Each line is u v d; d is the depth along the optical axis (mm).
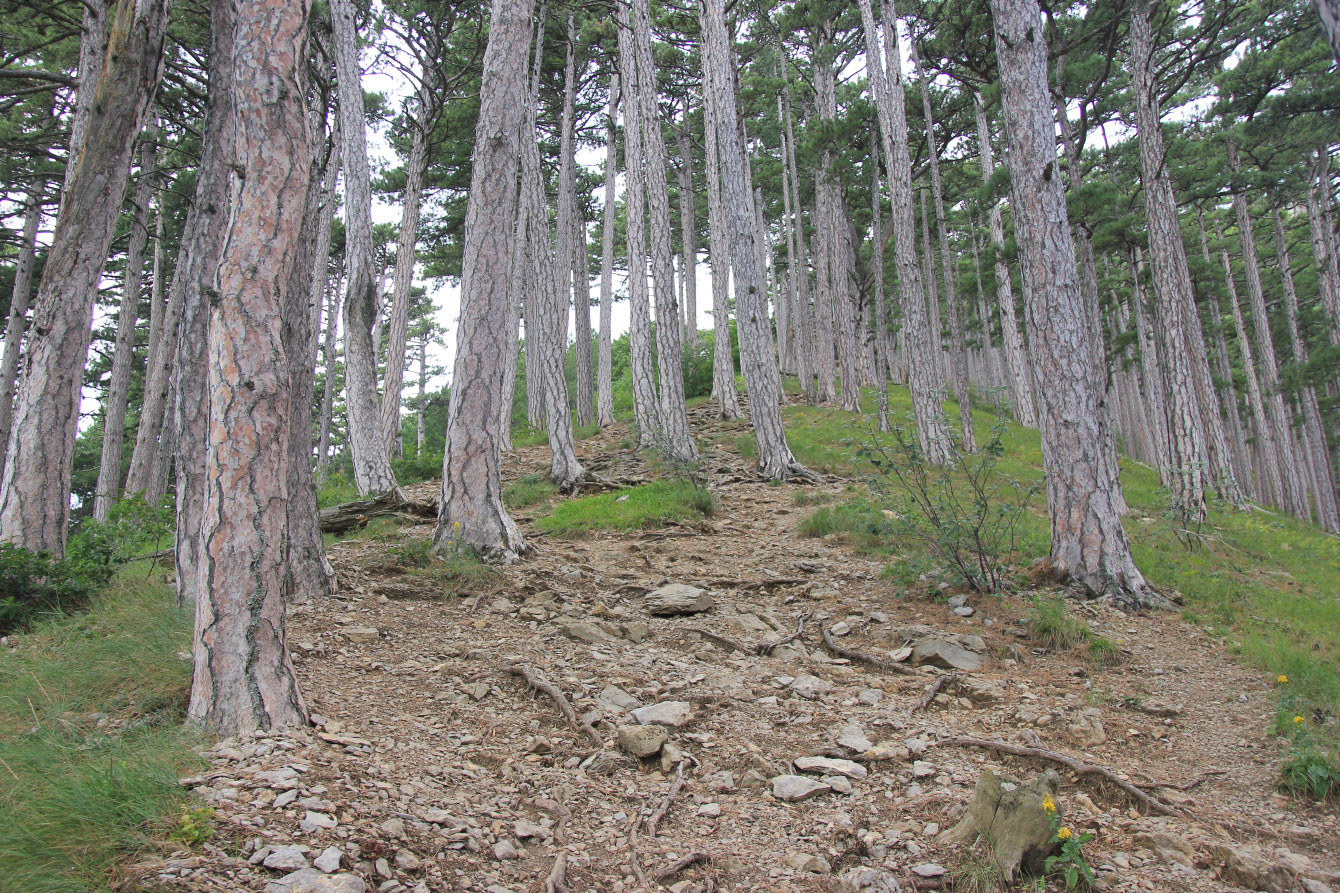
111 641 5055
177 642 5055
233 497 4035
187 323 6477
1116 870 3412
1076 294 8180
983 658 6203
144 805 2926
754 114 27375
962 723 5059
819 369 28328
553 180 29188
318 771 3572
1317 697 5414
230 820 3010
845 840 3609
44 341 7848
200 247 6535
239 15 4277
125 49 7961
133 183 17531
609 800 3961
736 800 4016
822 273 28344
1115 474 8156
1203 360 18875
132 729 3943
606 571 8594
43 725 3885
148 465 16203
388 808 3408
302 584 6719
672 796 3986
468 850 3271
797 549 9688
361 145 13281
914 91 20938
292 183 4277
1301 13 20609
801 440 18891
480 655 5801
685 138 32156
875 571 8555
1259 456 34750
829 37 25578
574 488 14117
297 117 4320
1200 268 21766
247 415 4051
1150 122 14930
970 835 3504
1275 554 12969
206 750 3688
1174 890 3270
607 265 25797
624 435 21906
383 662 5539
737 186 15266
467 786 3895
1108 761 4598
